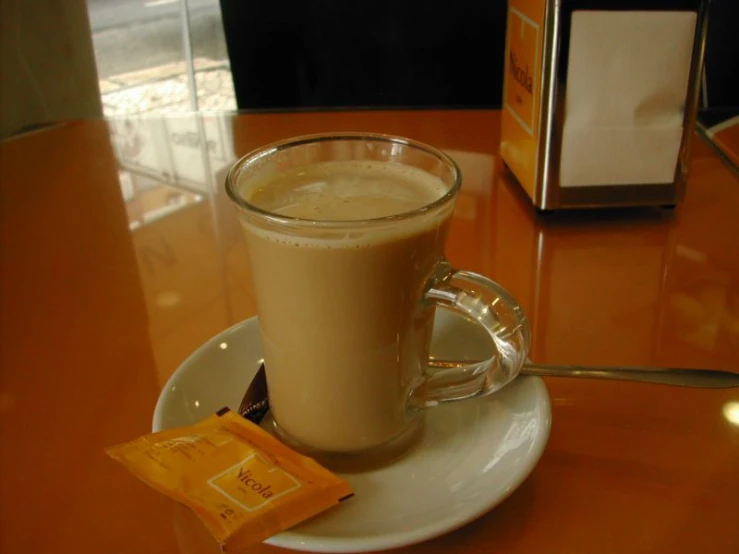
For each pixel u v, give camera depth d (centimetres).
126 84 155
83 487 49
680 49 72
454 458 47
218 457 44
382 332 44
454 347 58
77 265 77
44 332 66
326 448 48
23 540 45
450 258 75
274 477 43
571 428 53
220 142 103
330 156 53
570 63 72
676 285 71
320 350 45
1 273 75
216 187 92
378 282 43
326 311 43
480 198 87
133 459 43
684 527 45
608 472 49
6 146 104
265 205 47
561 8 70
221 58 151
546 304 68
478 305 45
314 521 41
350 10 130
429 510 42
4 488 49
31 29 141
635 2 70
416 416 49
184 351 63
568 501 47
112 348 63
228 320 67
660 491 47
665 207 85
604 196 80
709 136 101
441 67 135
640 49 72
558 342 63
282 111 112
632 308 68
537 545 43
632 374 51
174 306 69
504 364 45
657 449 51
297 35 133
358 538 39
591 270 74
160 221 85
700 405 55
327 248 41
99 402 57
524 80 80
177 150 102
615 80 74
